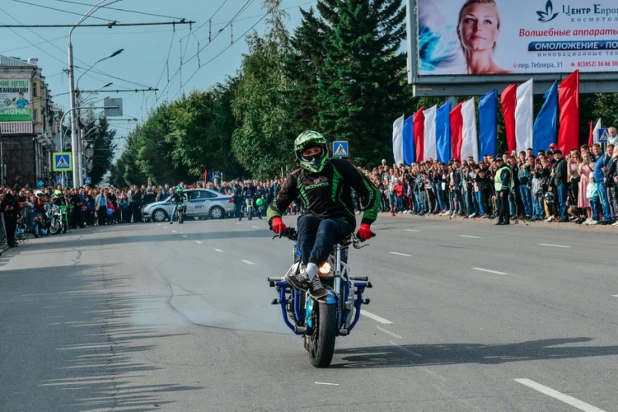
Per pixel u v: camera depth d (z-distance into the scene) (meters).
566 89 33.81
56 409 6.73
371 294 12.66
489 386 6.91
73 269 19.25
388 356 8.29
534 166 28.52
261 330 10.12
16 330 10.85
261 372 7.77
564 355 8.02
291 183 8.08
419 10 41.66
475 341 8.88
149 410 6.57
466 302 11.60
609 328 9.36
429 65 41.84
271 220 8.12
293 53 72.56
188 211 51.59
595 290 12.35
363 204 7.88
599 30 41.75
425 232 26.56
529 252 18.47
